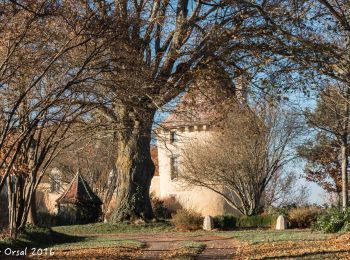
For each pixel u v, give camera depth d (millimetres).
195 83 15609
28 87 12148
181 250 15672
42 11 11344
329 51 14258
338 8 15078
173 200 39906
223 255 14719
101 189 39969
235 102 16797
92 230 24125
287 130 30625
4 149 14242
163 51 17438
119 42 12477
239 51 15008
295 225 25609
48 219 32094
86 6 11820
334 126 23594
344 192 24188
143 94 14000
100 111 16234
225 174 30562
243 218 26656
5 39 11422
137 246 17188
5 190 24812
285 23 14953
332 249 14070
